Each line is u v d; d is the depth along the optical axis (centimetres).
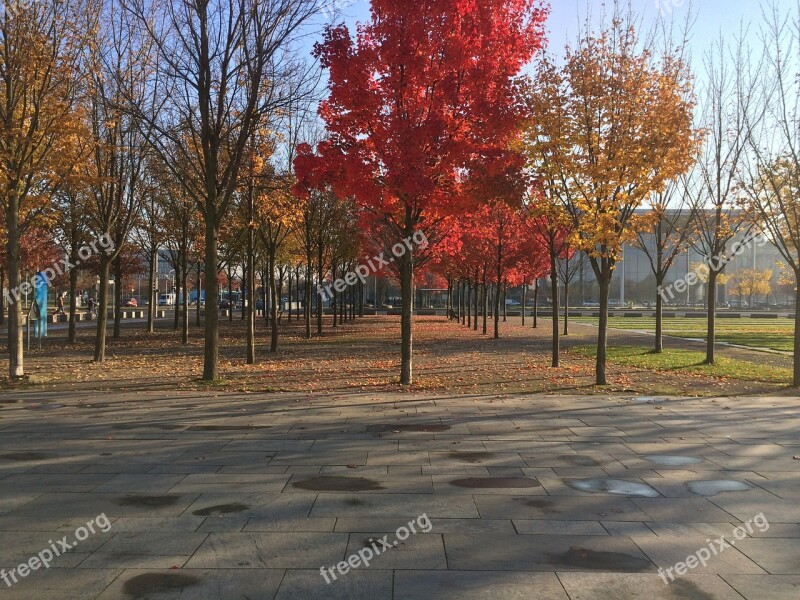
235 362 1791
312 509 514
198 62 1293
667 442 760
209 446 738
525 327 4094
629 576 388
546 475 616
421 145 1088
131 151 1738
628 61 1185
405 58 1085
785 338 2867
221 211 1330
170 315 5838
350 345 2506
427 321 4888
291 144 2022
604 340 1299
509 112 1102
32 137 1327
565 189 1239
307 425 860
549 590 368
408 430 827
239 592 365
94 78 1450
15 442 762
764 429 835
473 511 509
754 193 1484
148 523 482
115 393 1159
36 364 1725
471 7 1093
